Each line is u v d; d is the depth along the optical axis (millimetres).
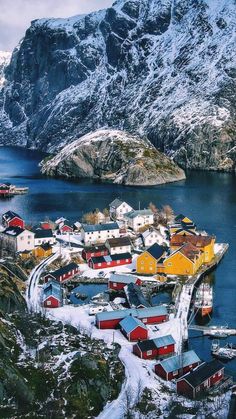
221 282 153000
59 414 78438
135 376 95625
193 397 89000
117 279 144875
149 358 104938
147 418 81062
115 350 105000
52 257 169375
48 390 84125
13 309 116688
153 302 138375
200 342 114562
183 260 154375
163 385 94062
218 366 96312
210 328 119750
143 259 156375
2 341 92875
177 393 91000
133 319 115812
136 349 105812
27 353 94875
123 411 83312
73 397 83062
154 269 155875
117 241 174000
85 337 109625
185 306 132625
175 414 81500
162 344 106125
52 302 130000
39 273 154375
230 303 137000
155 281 149625
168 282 149250
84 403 82562
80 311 128625
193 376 91625
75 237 196875
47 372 88625
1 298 113688
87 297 140875
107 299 137500
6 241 176875
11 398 79250
